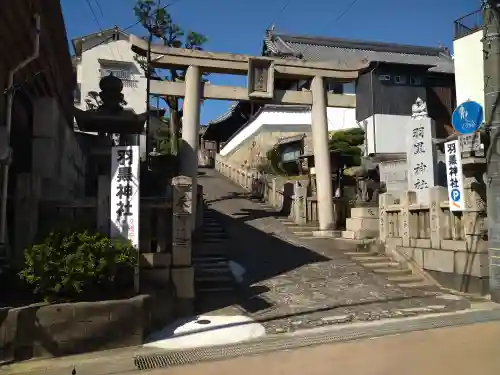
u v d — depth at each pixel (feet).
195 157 50.70
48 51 33.55
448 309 31.24
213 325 27.04
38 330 21.57
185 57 52.26
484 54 35.22
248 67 53.93
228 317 28.78
